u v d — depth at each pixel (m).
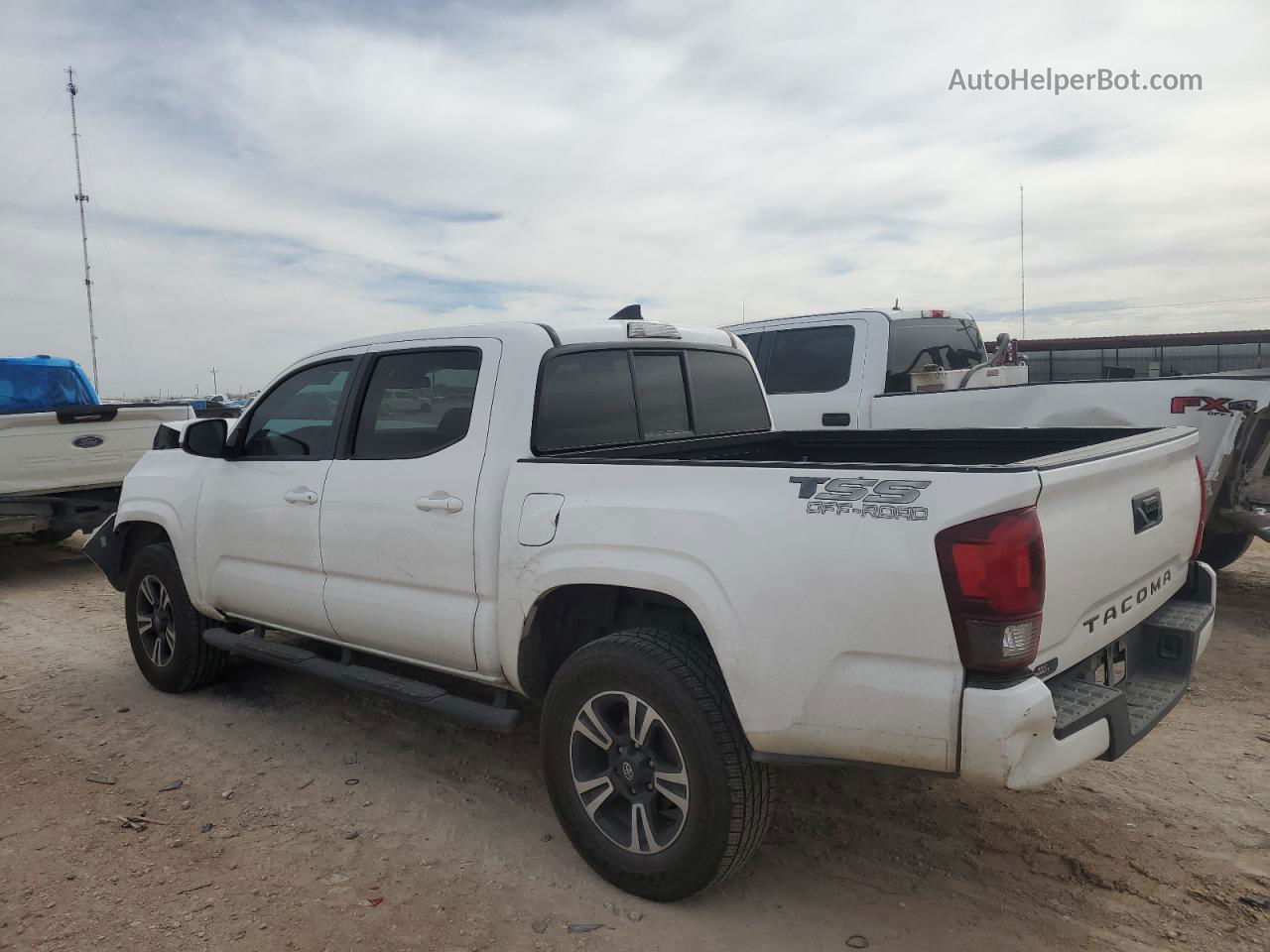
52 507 8.58
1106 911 2.95
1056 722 2.52
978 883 3.14
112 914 3.04
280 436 4.50
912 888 3.12
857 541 2.58
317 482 4.14
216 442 4.61
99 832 3.61
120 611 7.36
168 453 5.25
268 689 5.25
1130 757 4.06
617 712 3.15
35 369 9.67
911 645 2.51
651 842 3.01
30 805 3.85
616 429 3.91
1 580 8.77
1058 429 3.92
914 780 3.91
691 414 4.32
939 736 2.49
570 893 3.13
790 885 3.16
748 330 8.43
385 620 3.86
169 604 5.16
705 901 3.07
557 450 3.62
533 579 3.29
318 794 3.92
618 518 3.06
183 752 4.40
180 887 3.20
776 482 2.78
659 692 2.91
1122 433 3.72
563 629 3.50
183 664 5.06
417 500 3.69
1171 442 3.23
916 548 2.49
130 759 4.33
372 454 4.00
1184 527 3.44
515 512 3.36
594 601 3.39
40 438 8.41
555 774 3.26
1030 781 2.43
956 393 6.87
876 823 3.56
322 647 5.48
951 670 2.47
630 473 3.10
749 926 2.92
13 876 3.29
